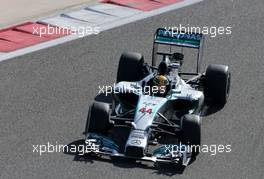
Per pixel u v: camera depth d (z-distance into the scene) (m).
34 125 52.69
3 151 49.25
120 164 47.53
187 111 50.84
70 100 56.53
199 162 48.34
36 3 75.94
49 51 65.38
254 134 52.44
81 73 61.28
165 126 48.25
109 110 48.75
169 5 77.00
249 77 61.34
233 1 79.00
